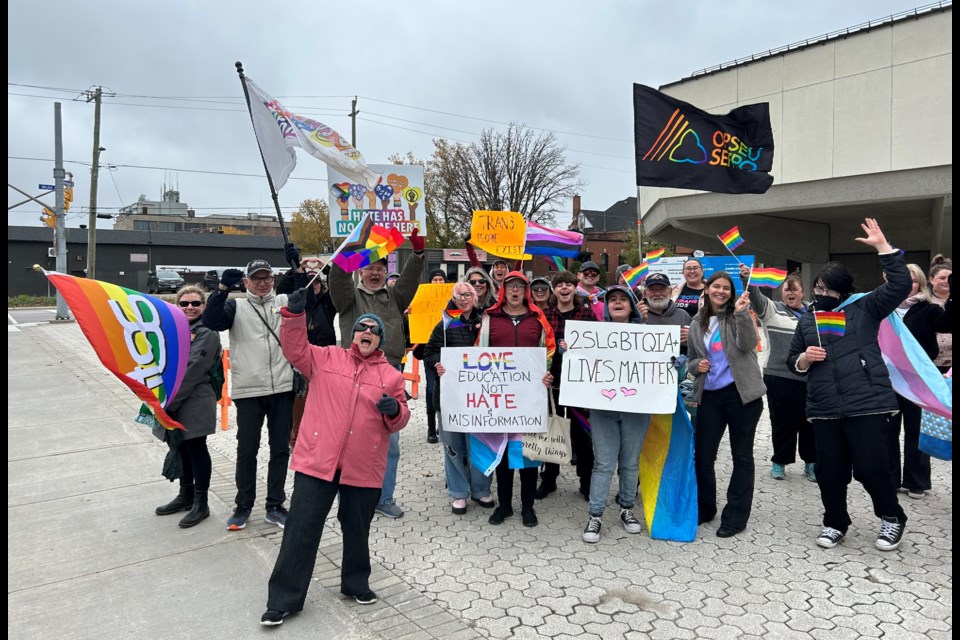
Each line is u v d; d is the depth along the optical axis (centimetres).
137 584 396
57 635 340
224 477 611
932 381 475
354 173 524
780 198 2106
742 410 461
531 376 496
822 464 443
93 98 2961
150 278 4538
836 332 423
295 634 340
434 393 554
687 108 697
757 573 405
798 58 2198
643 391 464
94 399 998
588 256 829
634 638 333
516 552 444
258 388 470
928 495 543
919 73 1953
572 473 636
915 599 368
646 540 463
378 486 372
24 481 602
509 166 3806
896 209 2186
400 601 376
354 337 373
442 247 3869
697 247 2830
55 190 2817
